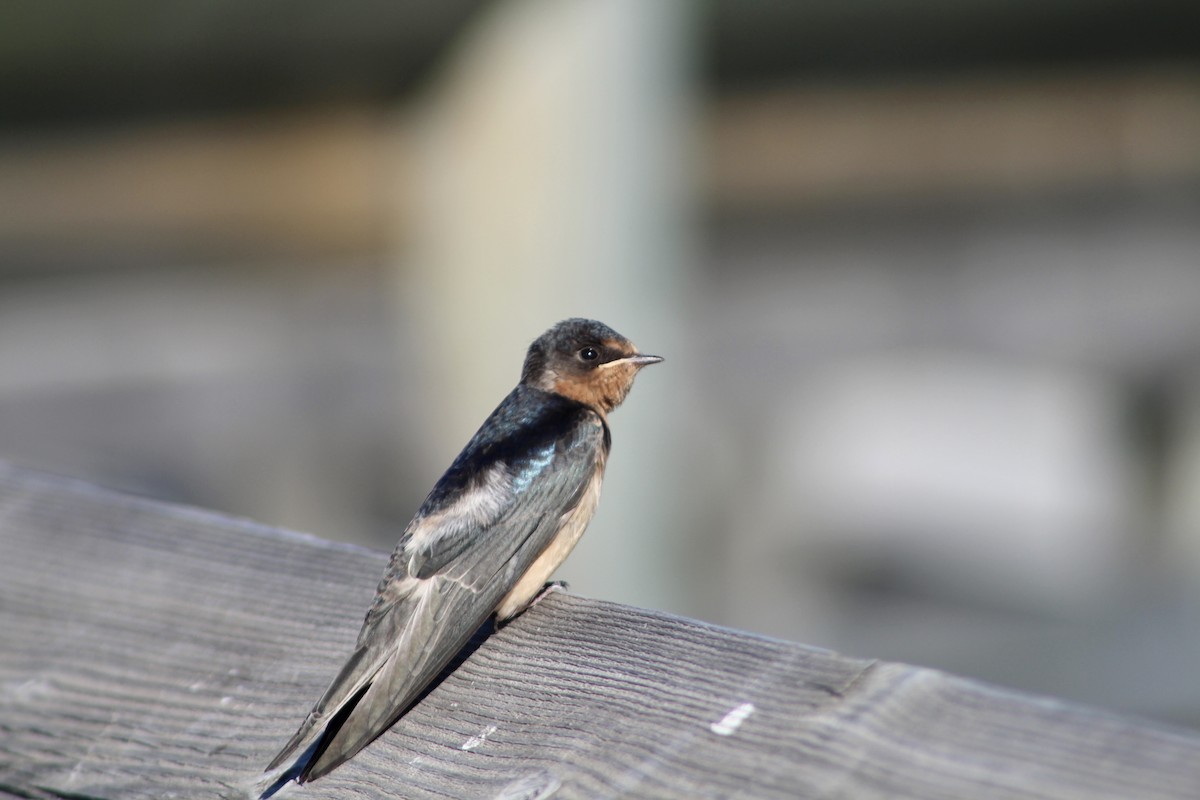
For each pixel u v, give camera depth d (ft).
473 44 45.09
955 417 55.67
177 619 19.62
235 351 52.49
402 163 51.24
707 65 50.06
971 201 55.67
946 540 55.88
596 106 43.91
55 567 21.36
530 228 44.42
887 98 53.47
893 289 55.42
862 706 13.79
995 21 50.19
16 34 43.78
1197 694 49.03
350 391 53.11
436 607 17.97
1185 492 56.08
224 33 44.78
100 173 49.96
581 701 15.65
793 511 54.85
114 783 16.80
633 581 44.83
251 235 51.57
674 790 13.75
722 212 53.21
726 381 53.98
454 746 15.72
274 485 53.11
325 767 15.69
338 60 46.88
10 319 50.75
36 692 18.85
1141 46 53.47
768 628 53.88
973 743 12.96
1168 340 56.65
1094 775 12.28
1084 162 56.18
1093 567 55.11
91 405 51.60
